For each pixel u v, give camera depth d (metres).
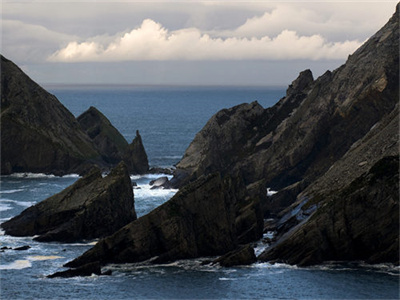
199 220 134.38
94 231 152.00
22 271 122.56
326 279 116.94
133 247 128.50
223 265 126.19
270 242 142.38
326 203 134.38
